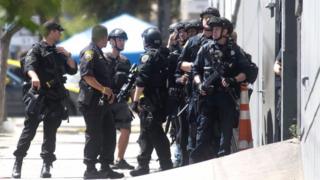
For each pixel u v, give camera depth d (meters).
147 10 91.69
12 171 30.55
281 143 27.55
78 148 41.50
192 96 27.98
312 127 20.80
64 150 40.47
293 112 27.84
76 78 67.00
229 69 27.14
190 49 28.66
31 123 29.61
